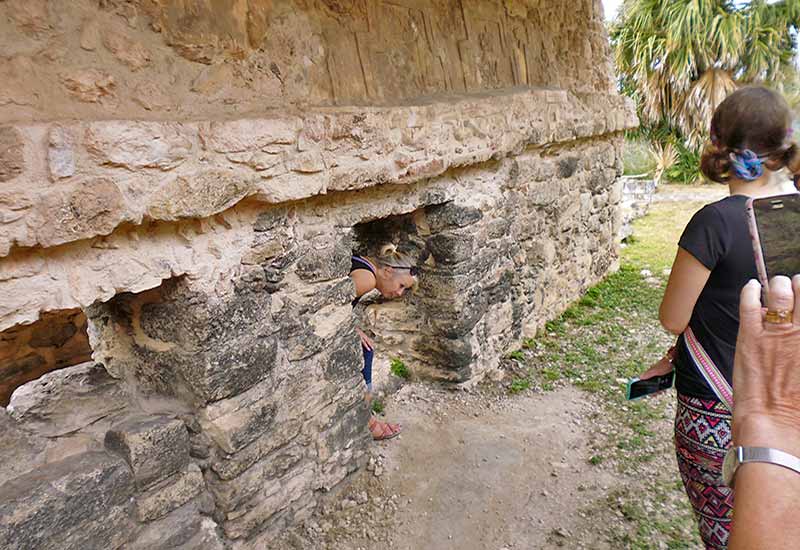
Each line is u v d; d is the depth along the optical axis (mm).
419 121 2537
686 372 1646
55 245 1360
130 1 1544
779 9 10047
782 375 737
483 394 3334
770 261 1001
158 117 1611
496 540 2238
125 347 2023
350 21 2350
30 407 1674
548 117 3723
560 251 4441
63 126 1321
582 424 3055
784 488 680
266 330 2035
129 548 1653
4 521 1343
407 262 2771
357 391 2521
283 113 1953
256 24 1912
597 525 2320
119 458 1645
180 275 1732
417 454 2746
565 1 4223
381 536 2244
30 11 1333
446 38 2988
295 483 2232
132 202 1483
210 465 1924
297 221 2131
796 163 1395
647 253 6855
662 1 11031
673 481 2588
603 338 4156
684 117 11539
